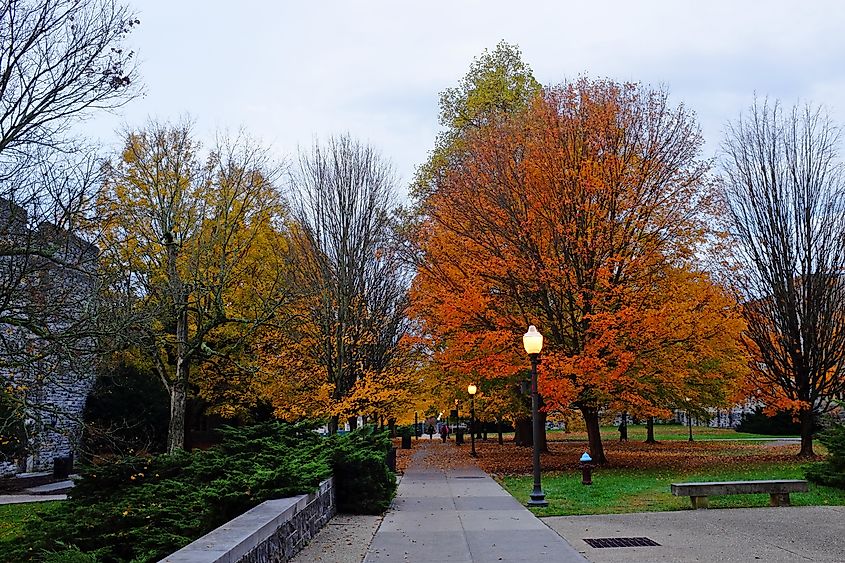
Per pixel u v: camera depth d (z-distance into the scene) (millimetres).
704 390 20859
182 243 19406
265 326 21328
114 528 9289
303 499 9234
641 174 18734
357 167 23312
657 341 17297
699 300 18500
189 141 24156
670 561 7836
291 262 21938
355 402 20891
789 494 13188
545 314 18922
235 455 11133
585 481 16031
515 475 19516
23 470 23391
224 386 24859
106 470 11414
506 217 19234
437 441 46781
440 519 11594
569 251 18234
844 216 23703
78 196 13250
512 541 9359
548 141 19266
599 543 9055
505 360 18203
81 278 15289
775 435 45031
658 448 31672
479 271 18734
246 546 6113
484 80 27266
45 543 8930
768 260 24625
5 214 12789
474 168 20578
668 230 18750
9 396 12008
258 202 23141
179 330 19406
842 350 23250
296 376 21641
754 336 24484
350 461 12328
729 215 25594
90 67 12773
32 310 12227
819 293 23547
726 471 18781
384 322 24266
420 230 23141
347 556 8461
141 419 26297
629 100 20078
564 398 17250
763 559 7902
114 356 18516
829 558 7930
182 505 9711
